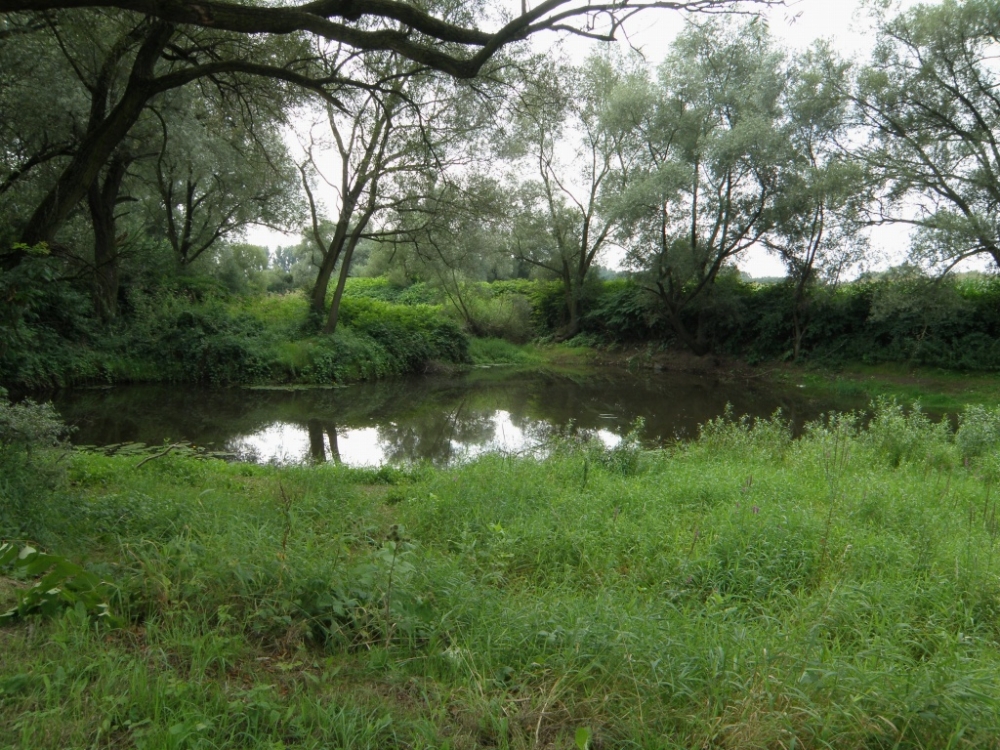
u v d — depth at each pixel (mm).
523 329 37562
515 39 7145
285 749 2645
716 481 7777
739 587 4953
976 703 3000
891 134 25516
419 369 28000
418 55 7211
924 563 5312
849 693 3084
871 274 27719
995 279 26406
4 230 10297
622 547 5727
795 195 26125
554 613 3930
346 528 6070
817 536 5652
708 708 3057
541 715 2984
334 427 15242
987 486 8672
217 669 3225
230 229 28438
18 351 16938
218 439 13250
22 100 14641
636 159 31719
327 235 29922
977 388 23172
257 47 10609
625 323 35062
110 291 21109
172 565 4156
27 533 4711
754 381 28047
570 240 37375
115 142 9328
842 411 19719
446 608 3943
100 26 10891
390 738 2818
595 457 9516
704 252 29156
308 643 3623
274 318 25625
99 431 13398
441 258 26672
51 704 2752
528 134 18812
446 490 7402
